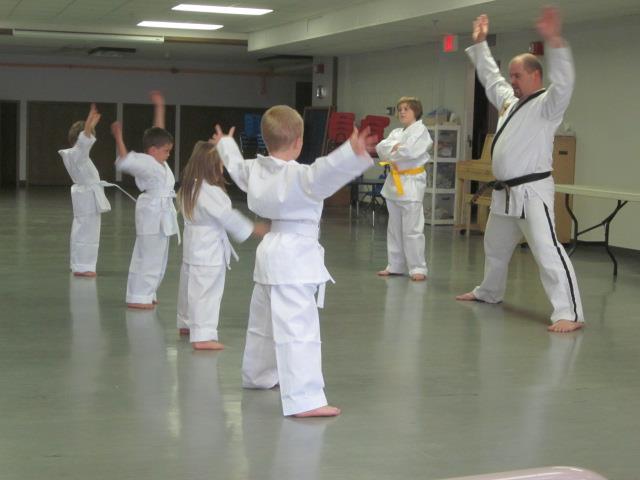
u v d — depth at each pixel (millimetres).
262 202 4074
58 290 7238
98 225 7988
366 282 8016
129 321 6117
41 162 21484
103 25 15859
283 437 3879
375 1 12312
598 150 11234
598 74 11234
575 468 1651
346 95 18062
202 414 4160
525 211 6352
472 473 3523
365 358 5309
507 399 4555
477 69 6773
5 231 11359
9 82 21078
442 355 5426
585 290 7906
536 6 10094
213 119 22406
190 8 13312
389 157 8117
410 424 4113
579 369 5176
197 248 5328
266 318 4445
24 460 3549
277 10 13430
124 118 21859
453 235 12125
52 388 4531
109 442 3770
